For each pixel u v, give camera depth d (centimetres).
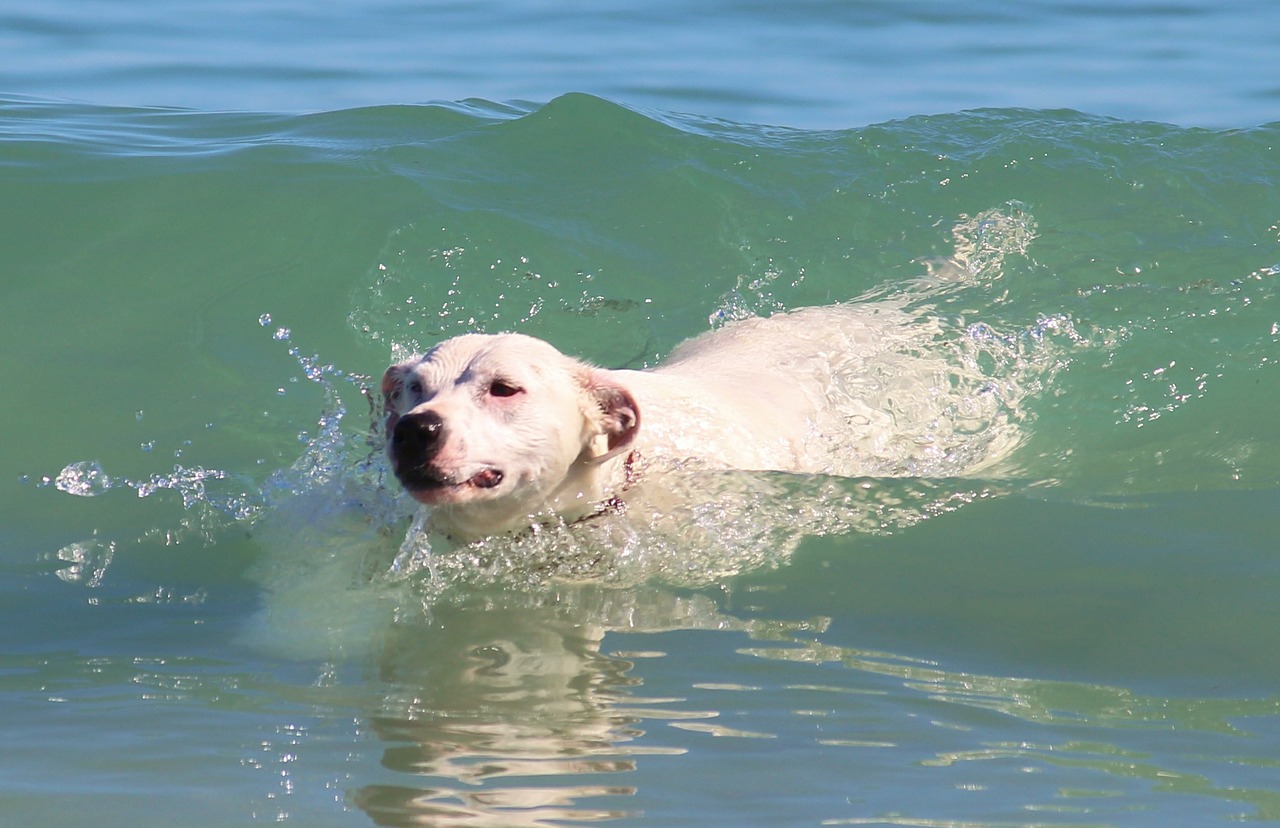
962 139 1897
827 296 1584
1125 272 1606
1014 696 842
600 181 1731
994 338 1460
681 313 1530
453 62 2400
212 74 2280
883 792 715
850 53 2530
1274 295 1545
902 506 1147
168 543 1113
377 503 1133
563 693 847
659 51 2502
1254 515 1123
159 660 902
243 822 682
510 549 1063
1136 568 1030
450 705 830
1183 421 1320
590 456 1062
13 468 1230
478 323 1489
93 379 1354
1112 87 2339
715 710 821
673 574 1041
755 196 1733
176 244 1538
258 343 1427
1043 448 1298
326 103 2128
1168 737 787
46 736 784
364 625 963
